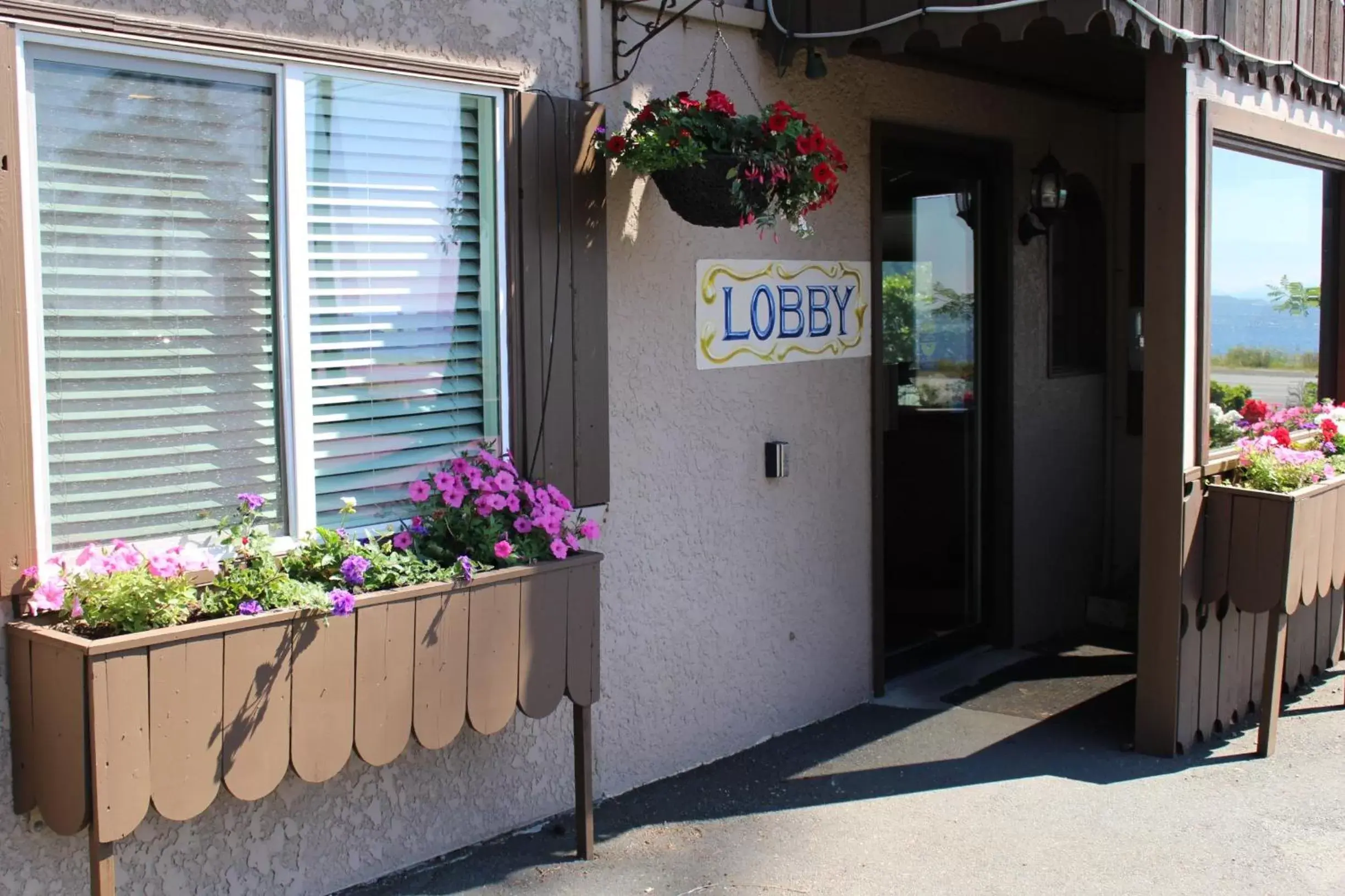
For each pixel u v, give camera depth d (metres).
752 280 4.80
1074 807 4.39
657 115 3.88
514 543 3.62
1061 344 6.82
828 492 5.24
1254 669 5.47
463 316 3.87
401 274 3.71
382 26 3.52
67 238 3.06
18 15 2.86
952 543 6.41
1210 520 4.94
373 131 3.61
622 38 4.25
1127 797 4.48
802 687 5.20
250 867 3.45
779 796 4.48
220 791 3.38
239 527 3.22
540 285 3.95
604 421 4.16
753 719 4.97
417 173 3.72
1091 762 4.84
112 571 2.88
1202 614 5.00
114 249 3.14
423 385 3.79
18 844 2.98
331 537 3.36
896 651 6.03
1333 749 5.00
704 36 4.55
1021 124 6.25
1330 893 3.74
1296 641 5.83
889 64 5.37
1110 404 7.16
